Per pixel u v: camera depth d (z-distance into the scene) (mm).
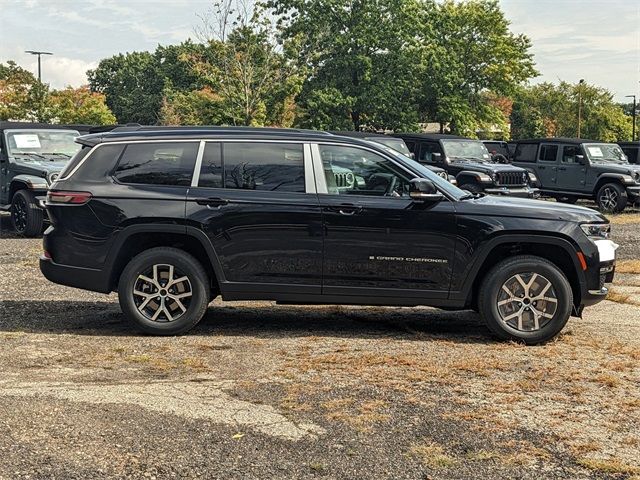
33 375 5617
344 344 6648
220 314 7965
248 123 29500
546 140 23422
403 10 51312
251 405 4969
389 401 5082
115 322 7484
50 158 14828
